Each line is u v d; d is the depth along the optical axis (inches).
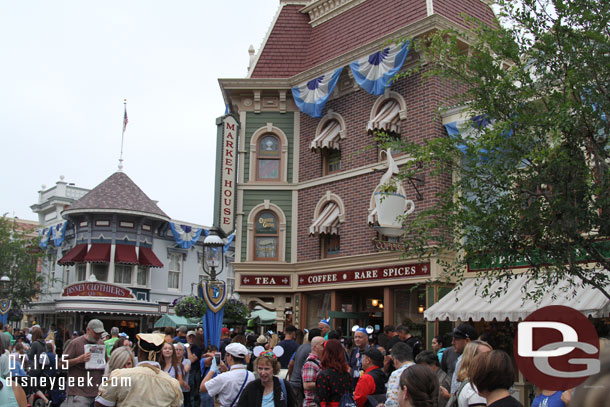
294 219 866.8
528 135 361.4
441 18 700.7
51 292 1524.4
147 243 1430.9
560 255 355.6
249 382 277.4
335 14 899.4
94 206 1370.6
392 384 257.4
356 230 778.2
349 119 817.5
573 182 344.2
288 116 894.4
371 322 793.6
